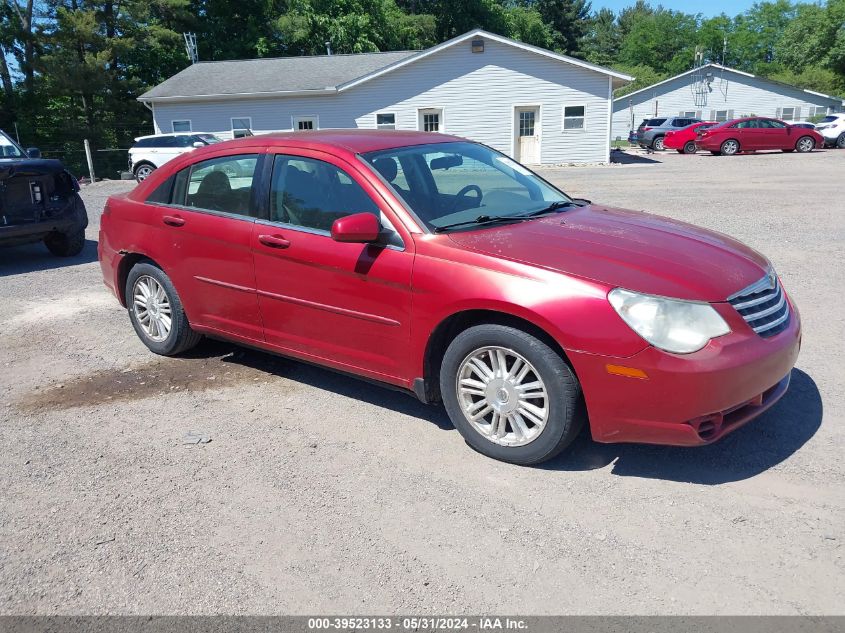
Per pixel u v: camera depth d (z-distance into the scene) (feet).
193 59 124.16
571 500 11.29
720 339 11.04
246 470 12.63
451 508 11.21
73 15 116.37
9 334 21.12
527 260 11.92
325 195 14.33
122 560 10.23
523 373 12.03
